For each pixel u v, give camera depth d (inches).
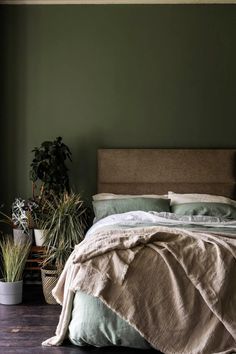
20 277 169.5
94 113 211.8
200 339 113.2
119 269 118.9
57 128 211.2
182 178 207.2
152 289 116.9
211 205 186.1
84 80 211.2
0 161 209.9
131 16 210.4
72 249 171.8
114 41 210.8
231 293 115.0
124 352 121.9
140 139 211.6
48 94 210.7
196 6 210.1
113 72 211.3
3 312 156.3
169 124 211.6
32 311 157.9
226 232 150.6
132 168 207.5
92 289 118.3
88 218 201.5
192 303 115.0
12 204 199.6
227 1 209.3
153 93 211.9
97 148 211.9
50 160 192.7
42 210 184.9
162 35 211.2
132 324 114.0
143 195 203.2
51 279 166.4
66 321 124.0
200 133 211.6
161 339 114.0
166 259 119.1
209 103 211.0
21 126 210.2
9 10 209.5
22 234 185.0
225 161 207.6
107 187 207.3
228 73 211.5
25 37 209.9
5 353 119.6
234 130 210.7
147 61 211.5
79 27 210.4
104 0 209.3
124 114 211.8
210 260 118.7
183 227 159.6
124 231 135.0
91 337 118.5
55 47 210.2
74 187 211.3
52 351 121.3
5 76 209.8
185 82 211.6
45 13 209.9
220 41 211.2
